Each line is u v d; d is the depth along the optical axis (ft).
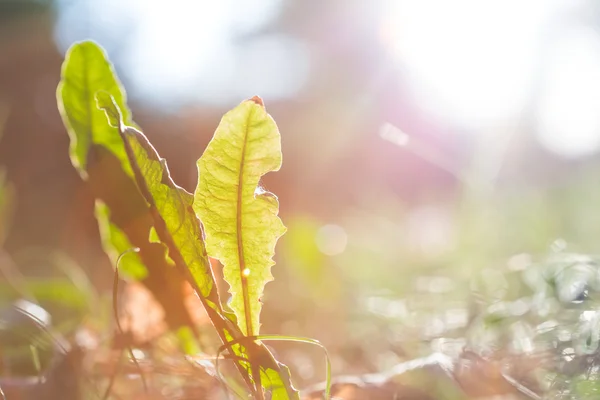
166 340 1.19
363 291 2.26
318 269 2.46
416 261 2.89
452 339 1.41
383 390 1.15
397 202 4.37
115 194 1.10
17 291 1.68
